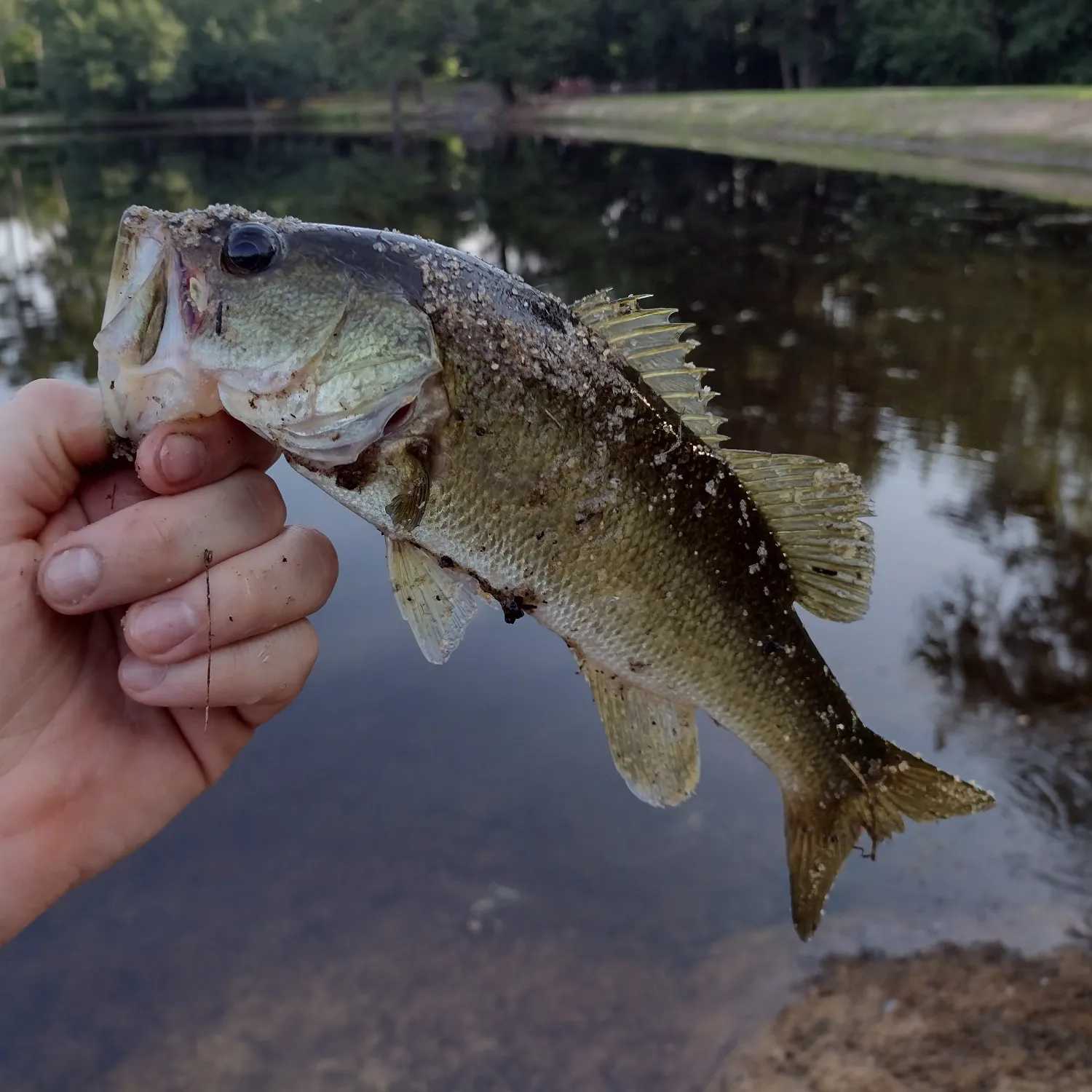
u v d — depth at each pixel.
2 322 1.36
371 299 0.25
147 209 0.24
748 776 0.54
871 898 0.46
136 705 0.26
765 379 1.10
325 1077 0.40
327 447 0.25
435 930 0.46
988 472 0.85
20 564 0.24
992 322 1.29
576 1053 0.41
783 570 0.31
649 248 1.84
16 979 0.44
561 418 0.27
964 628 0.64
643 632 0.29
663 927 0.46
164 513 0.23
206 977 0.44
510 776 0.54
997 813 0.50
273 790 0.53
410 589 0.27
